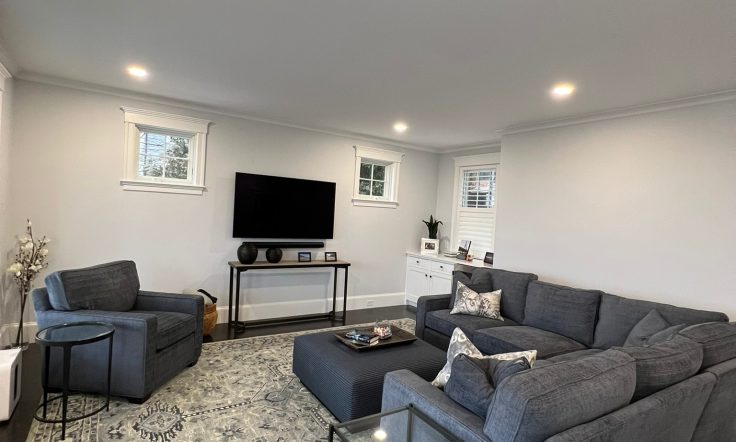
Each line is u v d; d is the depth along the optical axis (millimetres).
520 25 2107
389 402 1990
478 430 1507
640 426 1464
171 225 4207
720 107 2947
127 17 2268
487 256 5102
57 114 3635
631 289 3428
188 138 4352
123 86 3662
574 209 3850
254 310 4738
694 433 1819
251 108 4230
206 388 2934
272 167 4770
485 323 3586
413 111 4000
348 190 5391
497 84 3059
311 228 5043
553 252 4016
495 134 4816
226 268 4551
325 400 2611
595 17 1974
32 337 3619
